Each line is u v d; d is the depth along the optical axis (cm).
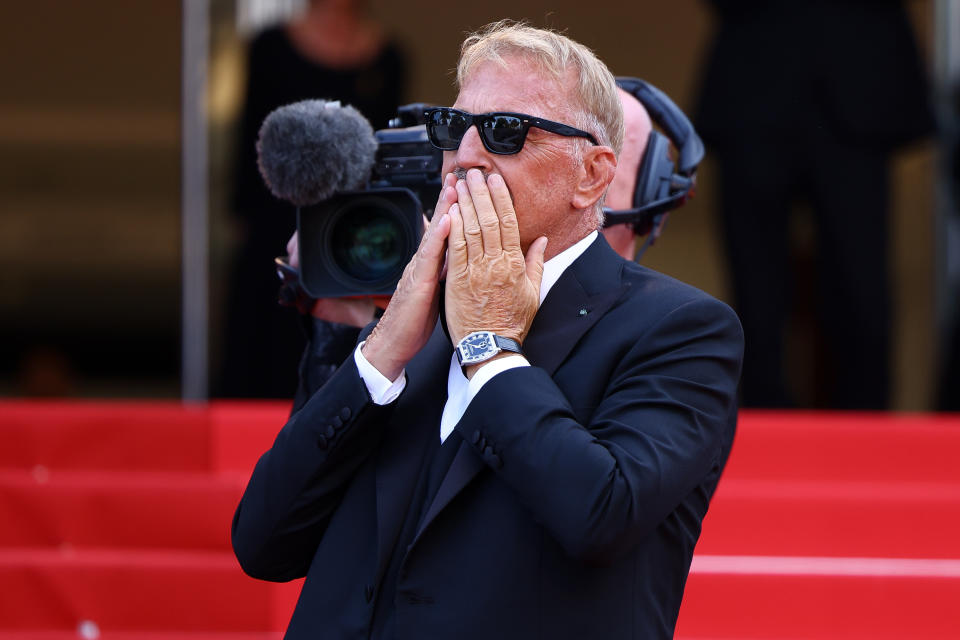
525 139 627
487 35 663
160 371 3394
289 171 718
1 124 3241
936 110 2417
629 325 637
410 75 2206
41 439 1519
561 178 637
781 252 2144
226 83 2244
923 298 2652
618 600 601
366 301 775
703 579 1209
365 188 748
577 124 639
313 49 2139
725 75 2127
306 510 659
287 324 2231
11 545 1370
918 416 2162
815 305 2380
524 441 588
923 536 1345
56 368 3219
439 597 604
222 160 2258
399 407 668
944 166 2484
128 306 3378
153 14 3195
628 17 2814
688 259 2923
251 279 2230
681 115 903
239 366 2242
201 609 1253
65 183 3297
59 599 1255
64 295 3381
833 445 1532
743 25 2117
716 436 621
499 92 636
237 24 2231
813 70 2097
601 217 675
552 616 592
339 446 643
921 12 2484
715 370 628
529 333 644
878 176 2133
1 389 3406
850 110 2095
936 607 1198
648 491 582
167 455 1527
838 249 2141
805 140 2111
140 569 1256
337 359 779
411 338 635
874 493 1392
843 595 1204
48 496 1366
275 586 1258
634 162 834
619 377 626
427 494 639
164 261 3353
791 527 1349
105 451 1524
